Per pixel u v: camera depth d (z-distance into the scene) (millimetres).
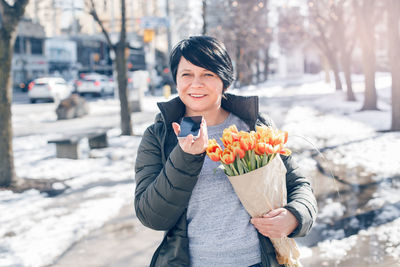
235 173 1353
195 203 1495
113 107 21000
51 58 52156
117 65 11359
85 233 4496
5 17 6004
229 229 1489
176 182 1318
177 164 1305
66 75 53969
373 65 14547
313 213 1488
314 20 20031
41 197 5922
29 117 16938
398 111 10391
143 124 14211
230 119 1672
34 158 8812
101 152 9359
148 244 4211
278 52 46156
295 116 14477
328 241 3846
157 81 37656
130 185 6457
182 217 1489
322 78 52875
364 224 4309
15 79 44531
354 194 5418
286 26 24047
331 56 23812
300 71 53688
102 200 5699
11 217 5059
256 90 31031
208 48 1461
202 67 1460
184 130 1271
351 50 18594
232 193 1509
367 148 8484
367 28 13992
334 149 8539
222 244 1481
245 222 1500
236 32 24656
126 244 4219
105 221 4879
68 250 4078
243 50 27672
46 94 24078
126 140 10883
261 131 1381
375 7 13844
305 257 3580
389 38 10305
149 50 27469
